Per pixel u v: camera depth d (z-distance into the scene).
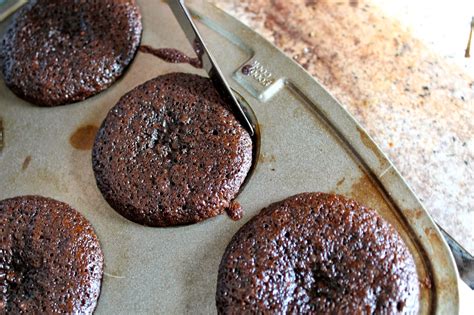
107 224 0.29
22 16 0.34
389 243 0.26
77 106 0.33
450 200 0.30
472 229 0.29
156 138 0.30
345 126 0.29
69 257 0.28
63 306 0.27
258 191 0.29
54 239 0.29
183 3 0.31
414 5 0.35
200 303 0.27
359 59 0.34
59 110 0.33
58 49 0.33
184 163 0.29
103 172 0.30
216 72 0.30
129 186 0.29
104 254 0.29
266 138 0.30
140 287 0.28
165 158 0.30
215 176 0.29
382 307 0.25
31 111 0.33
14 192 0.31
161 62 0.33
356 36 0.34
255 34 0.33
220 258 0.28
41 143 0.32
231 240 0.28
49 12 0.34
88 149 0.31
